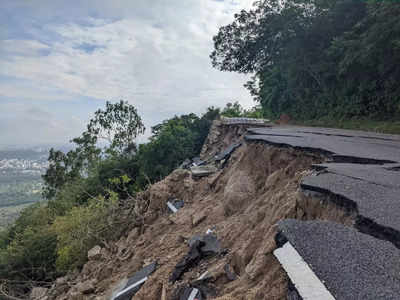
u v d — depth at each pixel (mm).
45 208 31188
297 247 1924
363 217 2482
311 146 6020
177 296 4445
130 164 29422
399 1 12273
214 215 7590
